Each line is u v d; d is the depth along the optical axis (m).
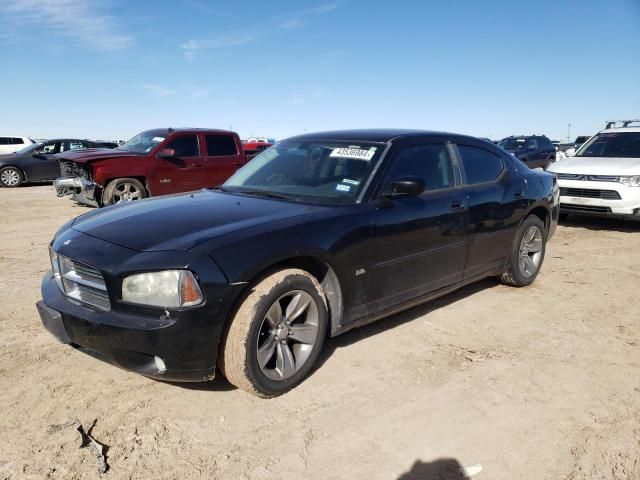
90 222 3.48
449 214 4.19
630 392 3.28
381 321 4.40
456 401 3.15
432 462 2.59
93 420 2.87
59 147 17.78
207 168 11.09
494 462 2.59
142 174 10.28
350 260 3.44
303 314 3.29
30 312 4.47
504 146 22.75
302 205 3.60
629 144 9.59
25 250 6.99
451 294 5.17
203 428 2.83
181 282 2.73
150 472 2.47
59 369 3.44
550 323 4.43
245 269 2.87
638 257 6.91
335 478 2.47
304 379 3.37
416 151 4.17
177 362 2.77
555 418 2.98
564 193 9.17
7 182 16.61
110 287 2.81
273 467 2.54
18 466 2.48
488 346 3.94
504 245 4.95
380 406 3.08
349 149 4.10
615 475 2.50
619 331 4.28
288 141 4.77
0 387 3.19
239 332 2.88
